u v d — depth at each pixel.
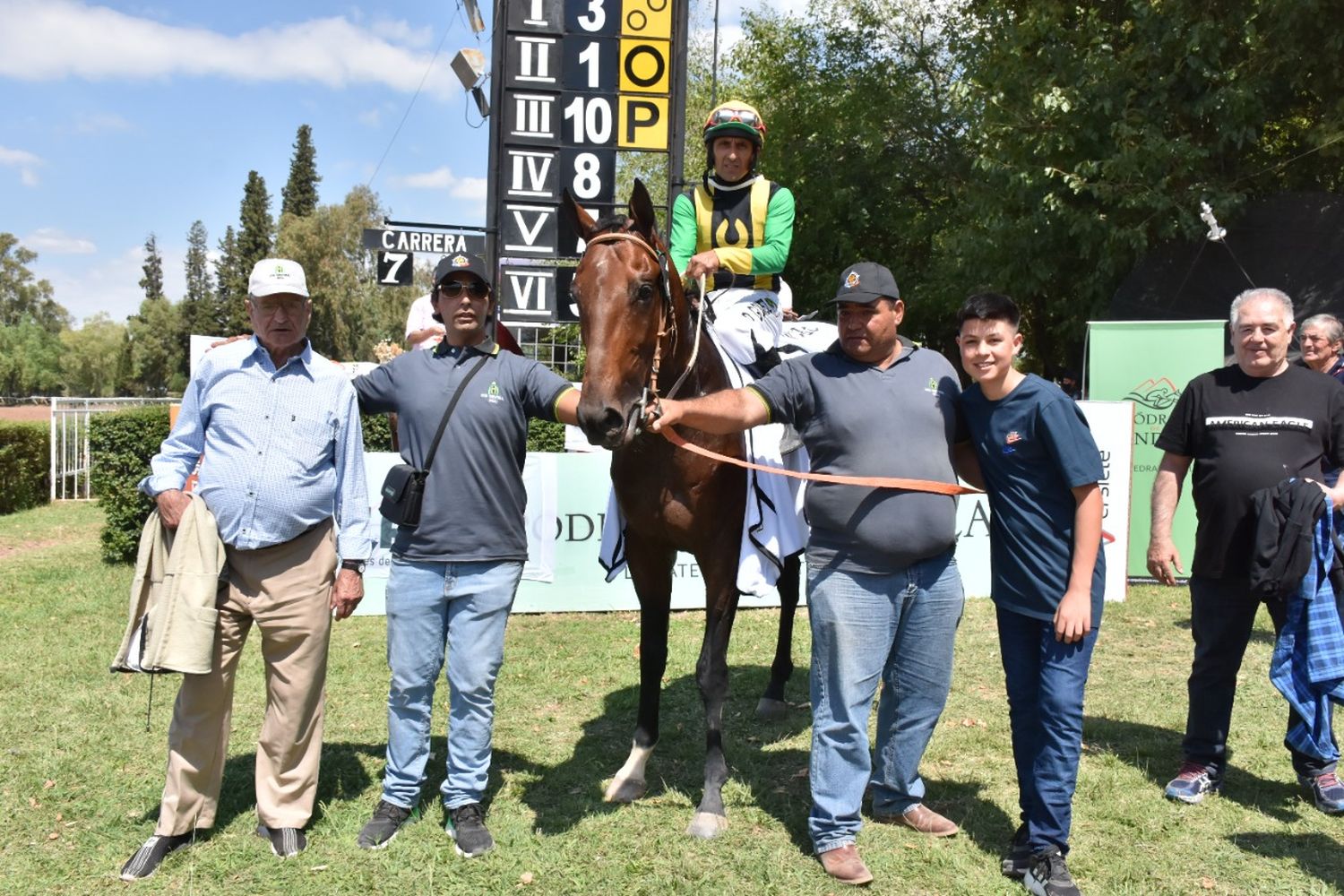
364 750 4.29
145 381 69.69
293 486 3.20
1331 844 3.45
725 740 4.48
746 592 3.68
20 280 96.56
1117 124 11.09
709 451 3.47
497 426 3.35
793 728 4.65
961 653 5.82
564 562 6.87
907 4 19.88
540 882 3.18
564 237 8.12
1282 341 3.66
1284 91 11.38
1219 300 10.70
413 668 3.39
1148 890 3.14
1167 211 11.37
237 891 3.10
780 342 4.40
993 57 13.37
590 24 7.99
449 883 3.15
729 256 4.19
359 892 3.10
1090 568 3.01
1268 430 3.68
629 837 3.48
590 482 6.87
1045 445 3.09
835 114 19.19
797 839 3.47
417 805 3.66
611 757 4.25
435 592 3.35
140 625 3.18
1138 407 7.89
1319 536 3.53
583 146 8.05
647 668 3.85
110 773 3.96
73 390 76.88
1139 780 3.99
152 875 3.18
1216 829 3.56
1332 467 3.73
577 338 9.95
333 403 3.33
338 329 41.34
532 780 3.99
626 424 3.00
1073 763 3.08
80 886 3.12
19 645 5.81
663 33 8.04
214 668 3.26
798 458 4.05
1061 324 13.66
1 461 12.41
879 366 3.28
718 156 4.29
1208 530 3.76
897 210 19.31
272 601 3.24
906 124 18.89
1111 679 5.34
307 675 3.32
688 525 3.56
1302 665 3.61
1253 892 3.12
